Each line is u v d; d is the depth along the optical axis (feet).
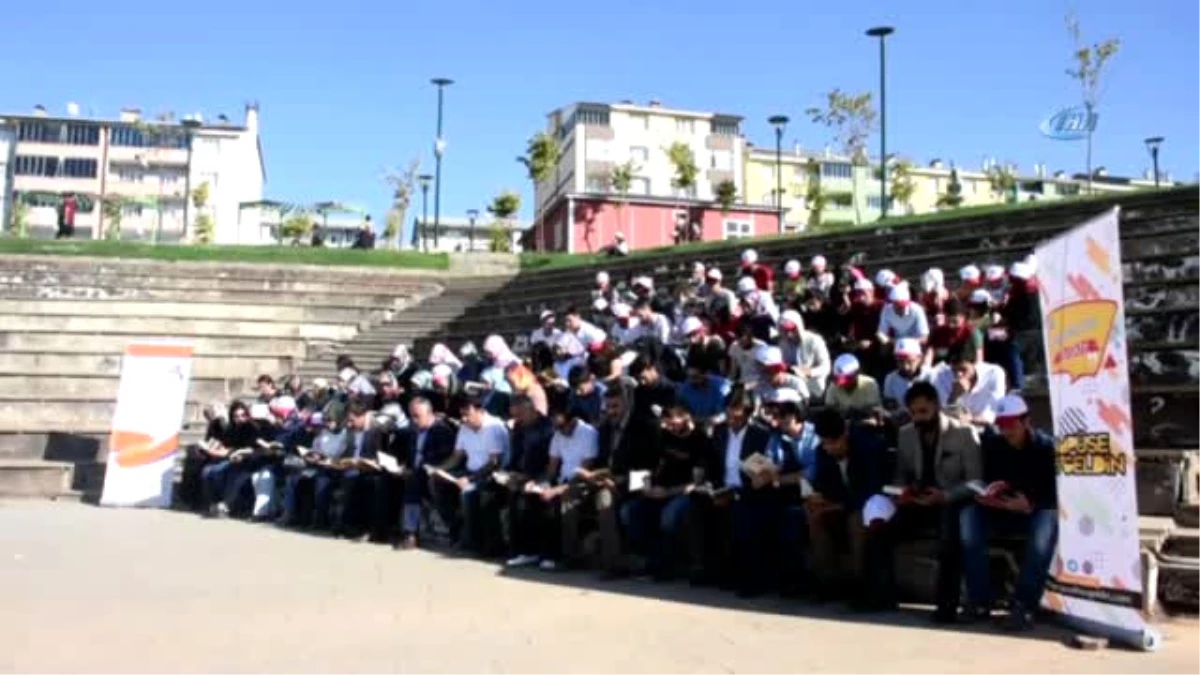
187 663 21.85
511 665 21.62
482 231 285.43
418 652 22.84
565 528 35.76
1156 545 27.22
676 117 311.27
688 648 23.18
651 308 54.75
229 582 32.32
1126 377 22.66
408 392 50.39
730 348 43.91
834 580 29.43
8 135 314.76
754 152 316.81
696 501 32.68
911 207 273.54
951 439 26.99
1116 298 22.88
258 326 83.51
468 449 41.57
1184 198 52.19
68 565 35.37
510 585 32.30
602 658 22.20
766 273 56.08
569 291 84.02
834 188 271.90
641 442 35.45
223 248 100.68
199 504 56.65
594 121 305.32
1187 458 31.14
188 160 321.73
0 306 79.56
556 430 37.63
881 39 115.24
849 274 49.21
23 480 59.98
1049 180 287.89
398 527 43.57
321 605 28.50
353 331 85.97
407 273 97.30
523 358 58.70
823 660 21.88
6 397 68.03
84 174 317.42
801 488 30.07
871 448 29.01
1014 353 36.76
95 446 64.90
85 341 76.59
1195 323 40.68
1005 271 49.47
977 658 21.90
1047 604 25.29
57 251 96.07
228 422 57.16
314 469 48.80
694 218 167.12
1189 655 21.90
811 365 40.47
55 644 23.57
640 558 35.58
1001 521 26.20
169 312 83.25
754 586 30.37
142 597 29.50
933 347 38.42
